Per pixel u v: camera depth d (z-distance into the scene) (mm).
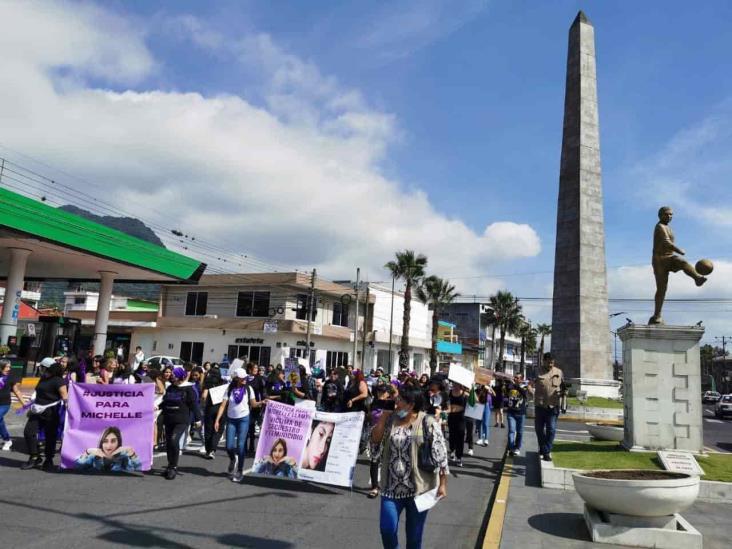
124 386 9164
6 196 17484
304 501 7762
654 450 9867
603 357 24328
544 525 6598
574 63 26422
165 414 8938
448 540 6387
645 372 10133
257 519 6695
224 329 37844
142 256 24156
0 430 10469
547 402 10000
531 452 13125
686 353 10023
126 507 6926
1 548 5227
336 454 8656
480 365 79875
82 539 5605
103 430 9039
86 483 8164
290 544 5785
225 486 8430
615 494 5875
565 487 8789
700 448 9766
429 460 4398
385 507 4402
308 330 32750
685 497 5828
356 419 8773
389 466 4465
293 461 8781
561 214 26000
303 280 37156
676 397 9961
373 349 44906
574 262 24969
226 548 5555
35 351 24531
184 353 39375
